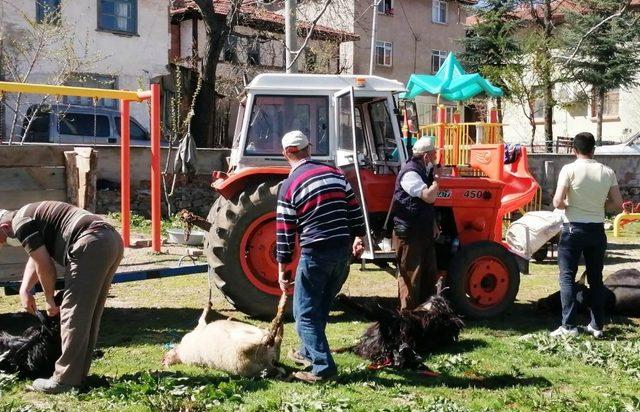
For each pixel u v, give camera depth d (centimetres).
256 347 497
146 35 2328
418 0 3494
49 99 1666
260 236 682
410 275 639
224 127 2266
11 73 1814
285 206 484
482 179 732
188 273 683
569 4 2775
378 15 3328
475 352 582
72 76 1881
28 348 488
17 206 604
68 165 624
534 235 859
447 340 589
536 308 746
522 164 927
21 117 1609
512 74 2295
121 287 830
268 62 2512
